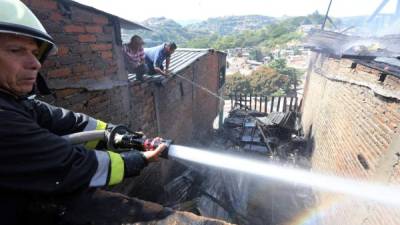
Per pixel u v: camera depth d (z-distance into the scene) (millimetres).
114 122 3725
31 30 876
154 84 5352
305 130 11516
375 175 3529
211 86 11914
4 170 779
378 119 3775
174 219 1133
